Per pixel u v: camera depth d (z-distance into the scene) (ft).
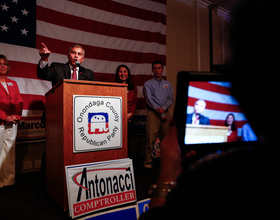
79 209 4.26
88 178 4.49
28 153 9.30
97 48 10.96
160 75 9.84
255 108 0.90
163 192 1.41
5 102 7.40
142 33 12.55
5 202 6.18
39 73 6.23
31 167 9.33
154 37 13.01
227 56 1.00
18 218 5.20
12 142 7.64
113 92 5.16
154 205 1.37
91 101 4.78
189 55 15.51
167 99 9.85
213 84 1.60
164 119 9.24
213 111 1.65
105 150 5.00
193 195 1.01
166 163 1.53
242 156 1.02
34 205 5.97
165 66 13.58
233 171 0.98
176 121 1.73
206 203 0.96
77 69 7.21
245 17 0.94
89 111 4.75
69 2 10.21
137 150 12.47
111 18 11.48
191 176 1.07
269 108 0.85
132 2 12.25
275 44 0.83
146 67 12.58
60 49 9.86
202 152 1.67
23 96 8.93
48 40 9.56
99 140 4.87
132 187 4.98
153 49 12.91
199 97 1.66
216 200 0.95
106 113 4.98
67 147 4.53
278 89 0.82
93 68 10.81
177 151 1.55
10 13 8.67
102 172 4.67
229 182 0.96
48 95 6.15
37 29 9.30
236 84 0.96
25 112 8.98
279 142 0.87
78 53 7.30
